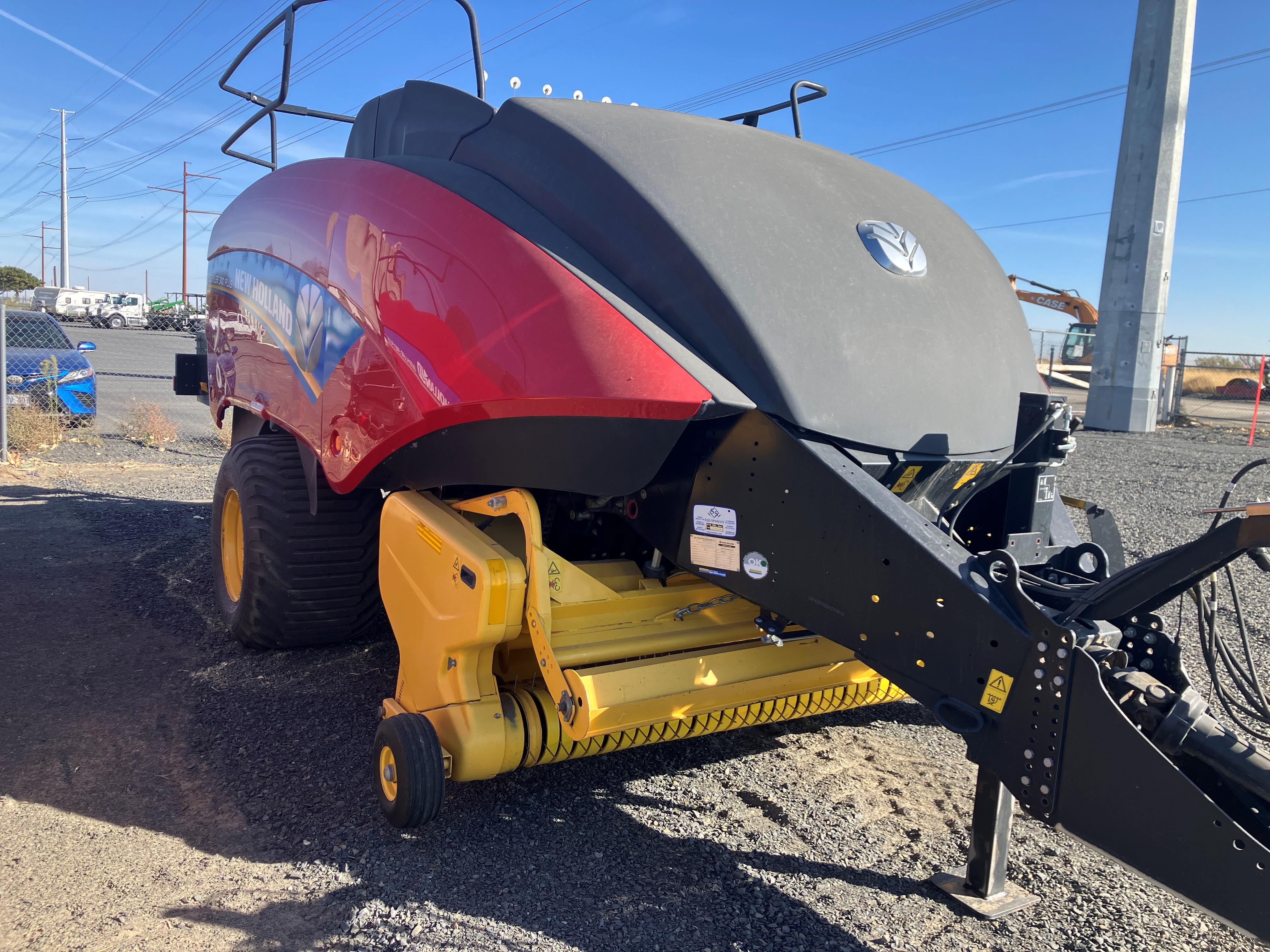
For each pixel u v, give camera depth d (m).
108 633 4.75
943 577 2.06
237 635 4.46
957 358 2.79
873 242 2.84
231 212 5.07
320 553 4.18
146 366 23.80
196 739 3.56
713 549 2.57
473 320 2.77
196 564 6.21
